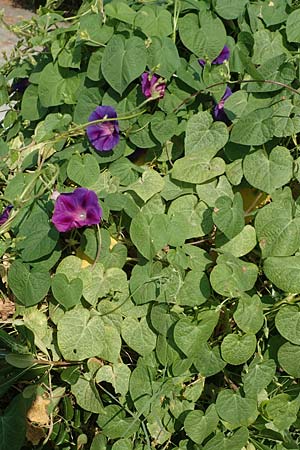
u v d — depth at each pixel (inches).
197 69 48.7
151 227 45.4
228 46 49.4
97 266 46.1
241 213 44.6
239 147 47.1
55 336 47.3
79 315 45.2
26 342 47.8
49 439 49.5
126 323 45.8
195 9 48.9
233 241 45.8
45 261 46.6
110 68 46.9
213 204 46.3
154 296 45.3
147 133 47.8
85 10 54.1
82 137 49.5
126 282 46.1
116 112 48.0
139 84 48.0
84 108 49.4
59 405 49.4
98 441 46.8
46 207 47.1
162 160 48.7
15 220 47.5
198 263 45.9
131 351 48.2
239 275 44.1
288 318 44.9
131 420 46.5
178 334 44.1
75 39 49.8
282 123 46.4
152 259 45.5
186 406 46.4
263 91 47.1
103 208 46.4
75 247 48.1
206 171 46.4
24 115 52.9
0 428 47.2
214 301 45.6
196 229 46.4
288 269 44.2
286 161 46.1
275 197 45.9
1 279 49.8
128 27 48.2
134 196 47.4
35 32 54.1
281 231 45.0
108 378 46.0
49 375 47.3
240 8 49.0
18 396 47.8
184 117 48.6
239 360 44.7
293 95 46.7
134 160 49.6
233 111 47.4
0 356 48.3
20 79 56.7
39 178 48.1
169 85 48.4
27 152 51.4
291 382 48.0
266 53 49.4
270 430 47.3
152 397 45.0
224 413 45.5
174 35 48.4
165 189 47.5
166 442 47.5
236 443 45.4
